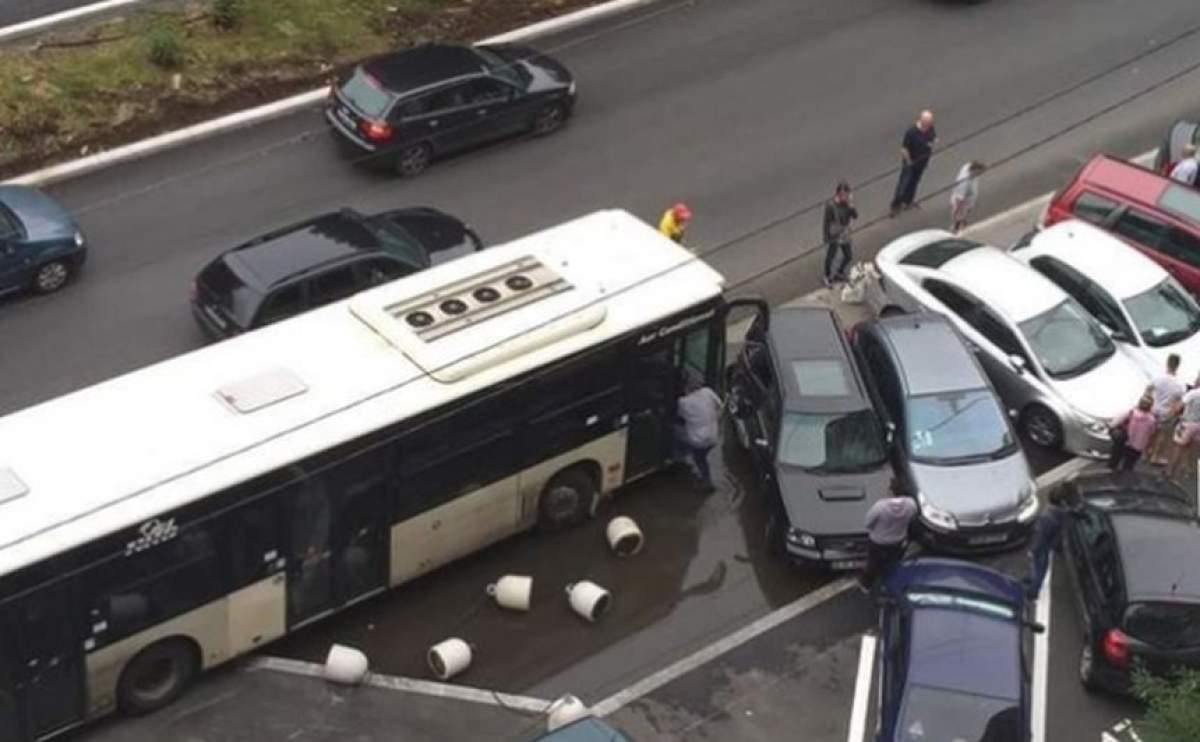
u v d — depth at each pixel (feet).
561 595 69.92
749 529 74.13
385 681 65.51
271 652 66.28
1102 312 82.84
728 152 97.14
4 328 80.43
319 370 65.00
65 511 58.08
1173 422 76.79
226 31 100.07
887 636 65.05
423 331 66.85
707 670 67.15
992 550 72.28
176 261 85.40
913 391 75.10
